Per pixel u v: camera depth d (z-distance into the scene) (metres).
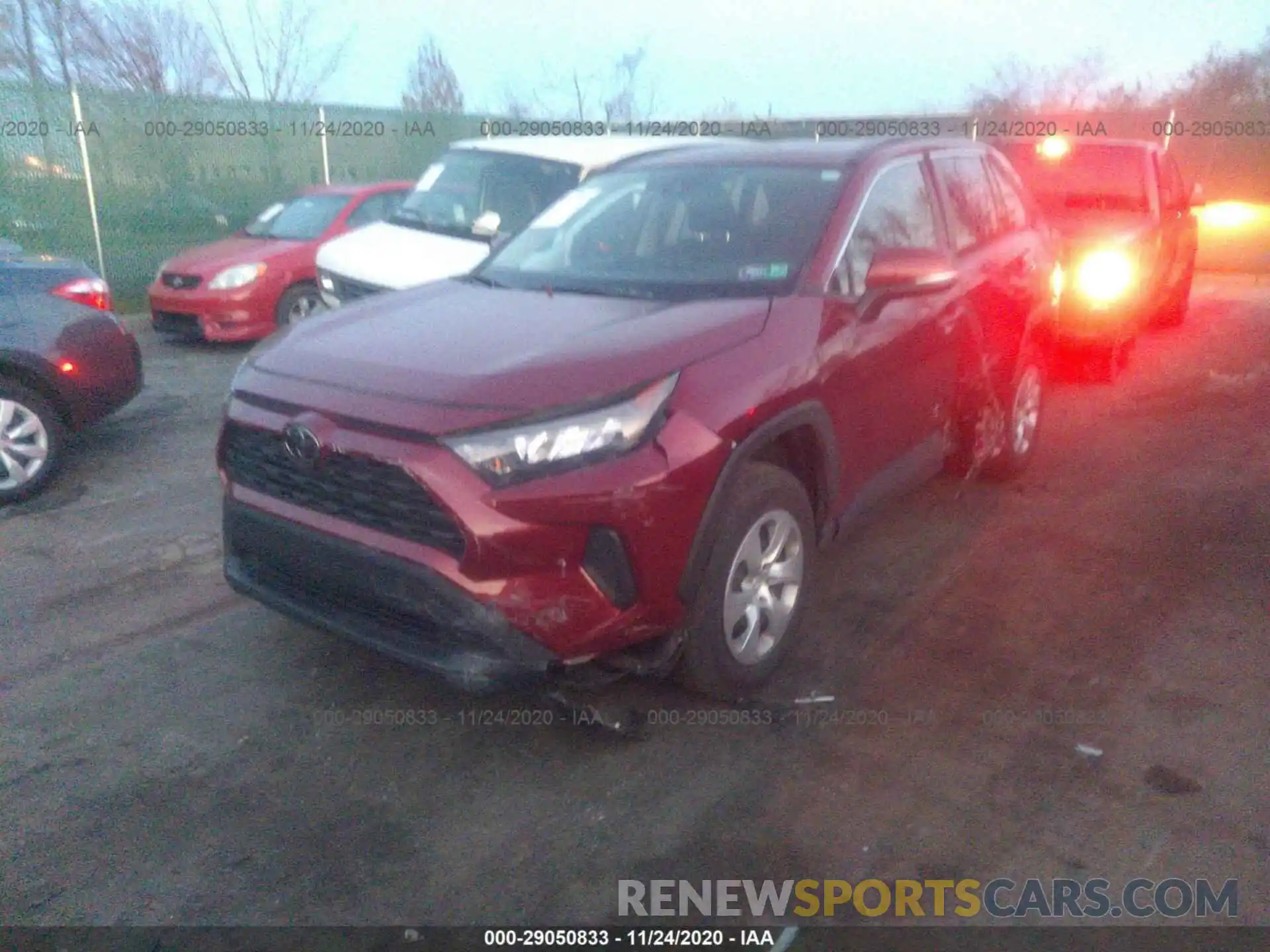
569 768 3.39
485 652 3.06
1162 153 9.50
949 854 2.99
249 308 9.97
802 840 3.04
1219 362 9.34
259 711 3.72
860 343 3.91
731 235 4.20
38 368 5.75
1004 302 5.16
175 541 5.25
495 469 2.96
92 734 3.57
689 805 3.20
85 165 12.31
